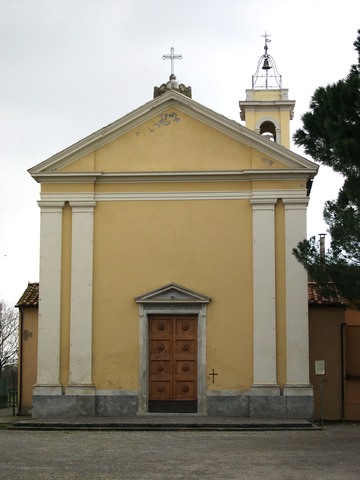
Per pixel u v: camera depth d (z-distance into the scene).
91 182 26.83
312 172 26.30
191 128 26.94
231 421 24.08
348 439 20.58
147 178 26.75
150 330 26.45
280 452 17.81
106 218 26.78
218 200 26.61
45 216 26.86
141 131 27.03
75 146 26.86
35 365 30.27
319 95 21.52
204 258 26.42
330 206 21.64
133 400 26.06
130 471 15.03
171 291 26.31
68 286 26.66
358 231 20.89
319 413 27.88
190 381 26.23
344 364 28.22
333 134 20.80
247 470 15.18
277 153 26.50
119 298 26.47
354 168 21.17
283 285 26.22
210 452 17.78
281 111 44.53
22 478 14.15
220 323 26.17
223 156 26.73
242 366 25.98
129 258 26.58
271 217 26.39
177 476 14.44
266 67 45.47
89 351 26.27
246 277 26.28
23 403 30.03
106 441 19.97
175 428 23.06
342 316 28.41
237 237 26.45
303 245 22.02
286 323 26.05
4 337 72.38
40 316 26.52
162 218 26.67
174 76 28.53
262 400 25.66
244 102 44.28
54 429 23.16
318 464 15.98
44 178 26.88
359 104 20.50
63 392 26.14
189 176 26.66
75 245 26.67
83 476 14.41
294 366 25.84
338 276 21.17
